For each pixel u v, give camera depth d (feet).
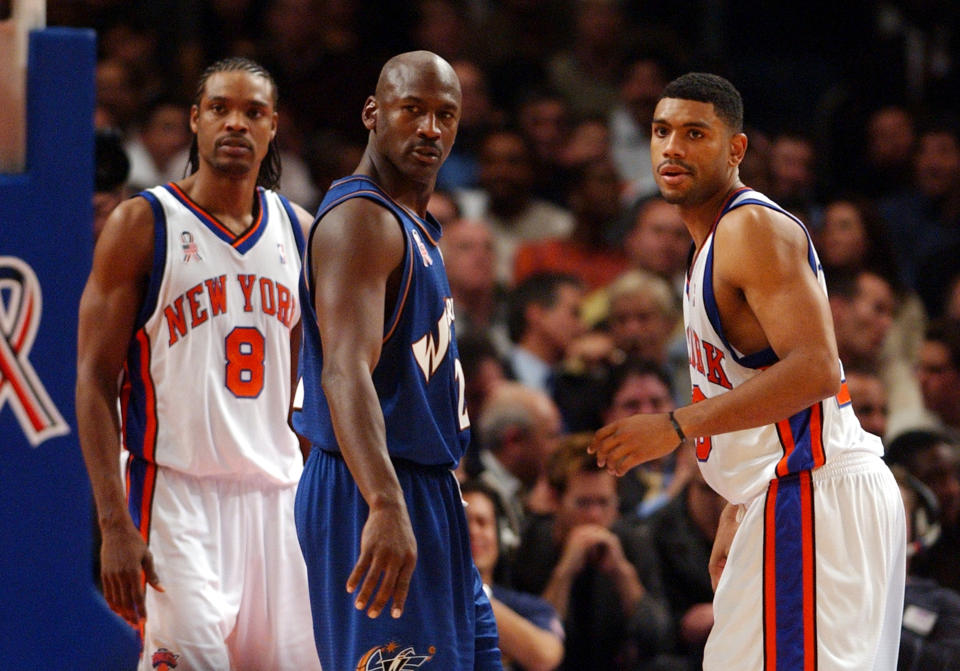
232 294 39.50
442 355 33.60
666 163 34.73
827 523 34.01
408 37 98.73
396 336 32.60
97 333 38.06
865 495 34.42
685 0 105.81
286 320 40.42
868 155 96.27
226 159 39.19
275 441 40.01
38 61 29.17
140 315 38.83
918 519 49.62
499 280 85.20
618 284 72.33
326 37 94.84
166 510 38.55
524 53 99.25
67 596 29.76
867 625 33.88
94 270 38.50
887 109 95.86
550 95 92.73
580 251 84.12
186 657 37.68
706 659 35.12
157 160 82.69
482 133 91.30
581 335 74.64
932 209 92.58
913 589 46.75
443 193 80.07
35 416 29.45
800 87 104.78
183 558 38.19
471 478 51.96
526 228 87.51
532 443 59.16
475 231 78.07
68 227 29.53
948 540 49.75
